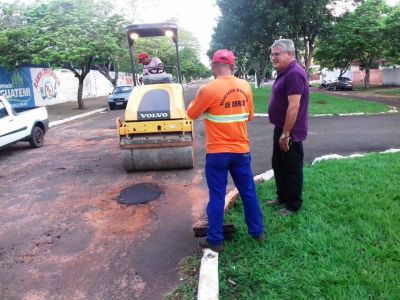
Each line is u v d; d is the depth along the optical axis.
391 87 38.56
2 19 21.86
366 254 3.53
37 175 7.98
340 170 6.24
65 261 4.21
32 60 20.48
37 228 5.13
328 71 57.81
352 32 31.02
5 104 10.09
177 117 7.23
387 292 2.96
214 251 3.91
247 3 20.88
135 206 5.72
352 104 18.77
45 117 11.66
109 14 24.77
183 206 5.62
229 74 3.89
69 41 20.11
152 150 7.35
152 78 8.53
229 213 4.82
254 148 9.35
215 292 3.25
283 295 3.13
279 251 3.81
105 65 28.92
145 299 3.45
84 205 5.91
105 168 8.19
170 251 4.27
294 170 4.47
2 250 4.54
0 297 3.60
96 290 3.63
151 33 9.59
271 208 4.88
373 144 9.20
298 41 24.38
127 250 4.36
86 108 24.52
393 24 29.73
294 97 4.15
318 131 11.38
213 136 3.84
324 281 3.20
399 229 3.91
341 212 4.50
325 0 20.05
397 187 5.15
